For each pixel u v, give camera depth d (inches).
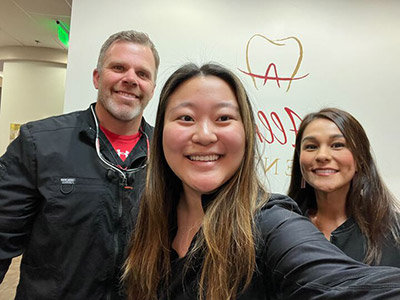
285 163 87.8
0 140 189.6
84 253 41.7
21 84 191.3
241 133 25.9
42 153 42.7
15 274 121.5
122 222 43.8
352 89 91.0
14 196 41.8
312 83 90.4
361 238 45.5
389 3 93.7
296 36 91.1
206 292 24.3
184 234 30.8
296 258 21.1
